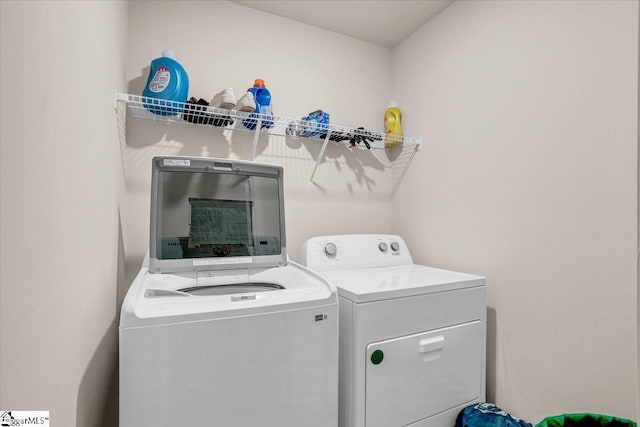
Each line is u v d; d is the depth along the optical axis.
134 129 1.75
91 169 0.96
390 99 2.58
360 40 2.46
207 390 0.95
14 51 0.50
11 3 0.49
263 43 2.10
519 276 1.59
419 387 1.42
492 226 1.74
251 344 1.01
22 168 0.53
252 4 2.04
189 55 1.88
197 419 0.93
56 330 0.68
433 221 2.13
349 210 2.38
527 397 1.54
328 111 2.32
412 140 2.23
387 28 2.31
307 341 1.11
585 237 1.34
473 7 1.87
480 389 1.60
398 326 1.37
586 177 1.33
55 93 0.67
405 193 2.39
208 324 0.95
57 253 0.69
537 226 1.52
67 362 0.75
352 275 1.73
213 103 1.75
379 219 2.50
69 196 0.76
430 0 1.99
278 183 1.59
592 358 1.31
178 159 1.37
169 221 1.34
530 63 1.56
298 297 1.12
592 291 1.31
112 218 1.31
